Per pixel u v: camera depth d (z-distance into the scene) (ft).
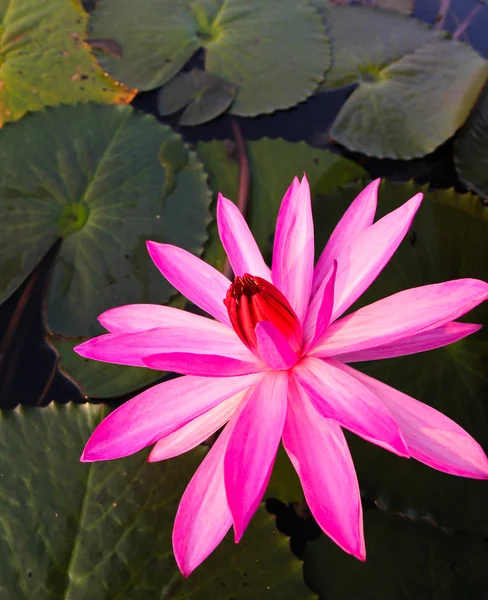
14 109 2.55
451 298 1.97
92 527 2.07
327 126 2.59
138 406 2.00
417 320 1.98
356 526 1.87
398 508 2.11
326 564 2.10
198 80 2.62
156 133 2.51
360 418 1.92
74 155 2.47
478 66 2.61
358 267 2.05
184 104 2.59
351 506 1.91
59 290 2.32
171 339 2.05
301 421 1.99
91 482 2.10
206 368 1.97
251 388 2.02
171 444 2.04
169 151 2.49
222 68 2.64
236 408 2.02
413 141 2.53
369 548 2.11
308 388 1.99
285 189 2.48
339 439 1.97
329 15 2.77
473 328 2.05
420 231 2.35
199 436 2.03
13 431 2.13
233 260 2.12
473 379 2.23
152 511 2.09
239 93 2.61
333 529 1.88
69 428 2.14
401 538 2.12
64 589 2.03
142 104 2.60
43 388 2.26
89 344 2.02
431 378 2.22
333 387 1.98
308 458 1.96
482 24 2.79
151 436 1.98
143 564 2.05
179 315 2.10
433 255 2.33
